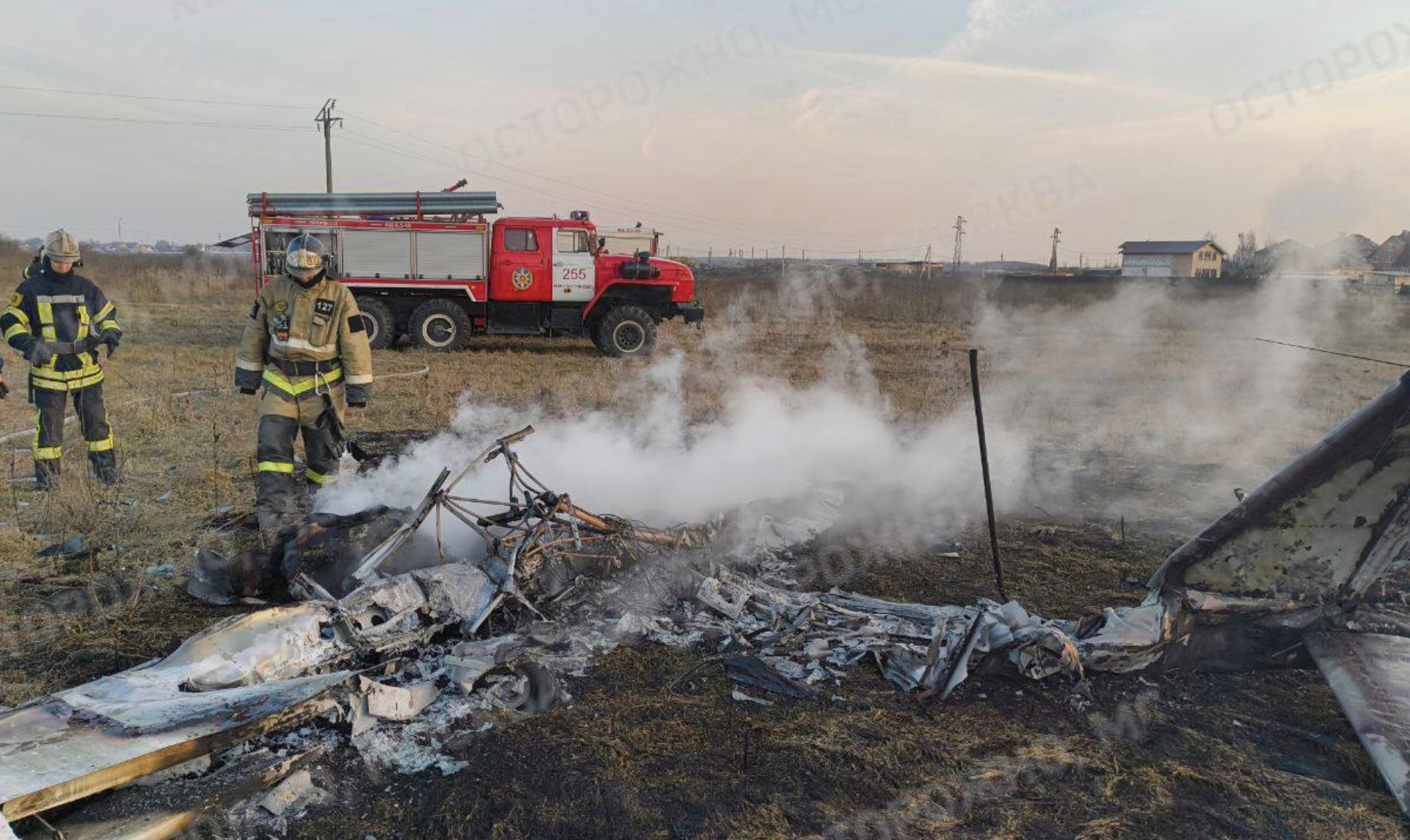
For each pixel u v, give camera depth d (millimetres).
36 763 2342
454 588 3820
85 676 3590
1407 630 3820
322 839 2582
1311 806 2869
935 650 3680
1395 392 3607
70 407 8578
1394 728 3068
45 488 6176
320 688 2906
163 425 8352
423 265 16297
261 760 2840
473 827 2656
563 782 2871
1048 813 2812
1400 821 2785
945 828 2723
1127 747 3223
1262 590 3803
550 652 3812
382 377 12289
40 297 6109
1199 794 2943
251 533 5367
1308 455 3711
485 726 3184
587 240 16359
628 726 3254
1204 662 3820
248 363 5293
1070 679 3621
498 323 16594
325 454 5418
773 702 3486
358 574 3893
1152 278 28531
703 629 4078
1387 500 3707
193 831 2525
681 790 2875
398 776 2898
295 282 5191
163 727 2600
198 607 4285
